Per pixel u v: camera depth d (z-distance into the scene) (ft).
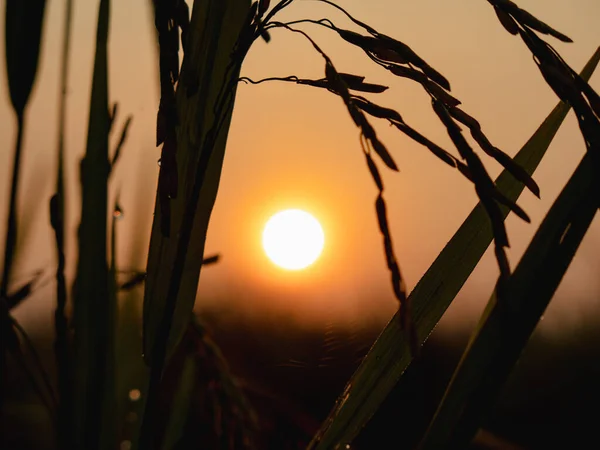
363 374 0.62
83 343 0.62
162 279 0.62
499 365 0.51
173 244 0.62
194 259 0.62
